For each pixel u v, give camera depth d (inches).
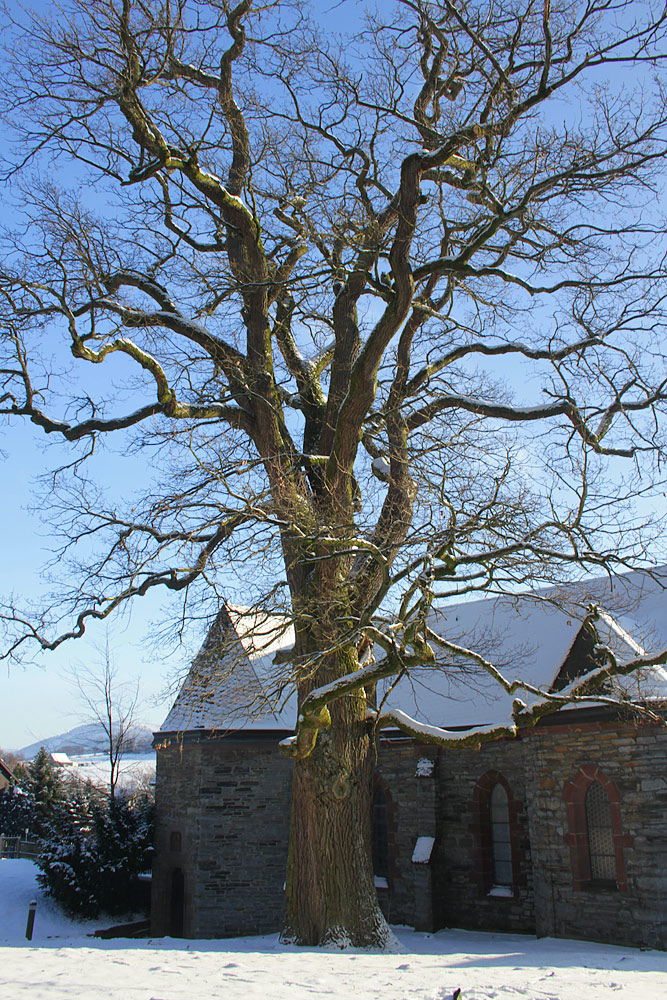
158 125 628.7
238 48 618.5
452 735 548.1
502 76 540.7
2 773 2017.7
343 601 534.3
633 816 634.8
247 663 576.4
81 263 579.2
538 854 692.7
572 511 498.6
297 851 566.3
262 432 625.0
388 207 604.4
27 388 572.4
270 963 436.1
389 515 553.0
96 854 952.9
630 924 621.3
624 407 596.1
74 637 561.9
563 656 717.3
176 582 594.2
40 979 358.3
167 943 637.9
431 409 650.8
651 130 577.3
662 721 539.5
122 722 1275.8
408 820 860.0
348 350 654.5
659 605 836.6
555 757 693.9
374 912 548.4
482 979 386.6
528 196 558.9
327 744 568.4
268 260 689.0
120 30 567.2
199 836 863.7
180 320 623.5
